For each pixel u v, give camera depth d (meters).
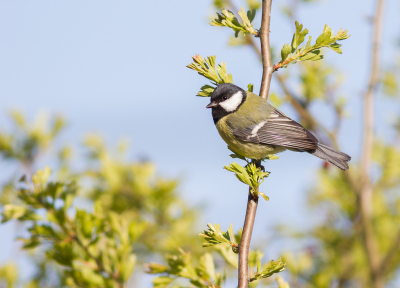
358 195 10.32
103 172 10.38
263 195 6.66
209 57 7.96
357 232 10.55
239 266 6.15
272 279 8.59
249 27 7.55
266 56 7.57
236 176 6.75
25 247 7.32
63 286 8.12
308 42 7.43
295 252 10.30
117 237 7.56
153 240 10.06
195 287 7.25
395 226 10.85
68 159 10.38
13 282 7.92
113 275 7.23
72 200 7.55
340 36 7.24
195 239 10.00
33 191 7.53
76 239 7.34
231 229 6.37
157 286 6.96
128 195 10.42
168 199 10.43
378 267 9.58
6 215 7.39
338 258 10.30
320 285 9.08
